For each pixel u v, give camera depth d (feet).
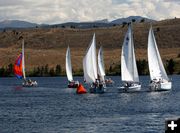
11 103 595.88
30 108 520.83
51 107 527.81
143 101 574.97
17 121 403.54
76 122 387.55
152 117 409.49
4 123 391.65
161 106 509.76
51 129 353.31
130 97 640.17
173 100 583.17
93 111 472.44
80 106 530.68
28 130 351.46
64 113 460.55
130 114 436.76
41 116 438.40
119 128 348.38
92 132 335.06
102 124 371.56
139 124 365.40
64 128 356.38
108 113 449.89
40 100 636.89
